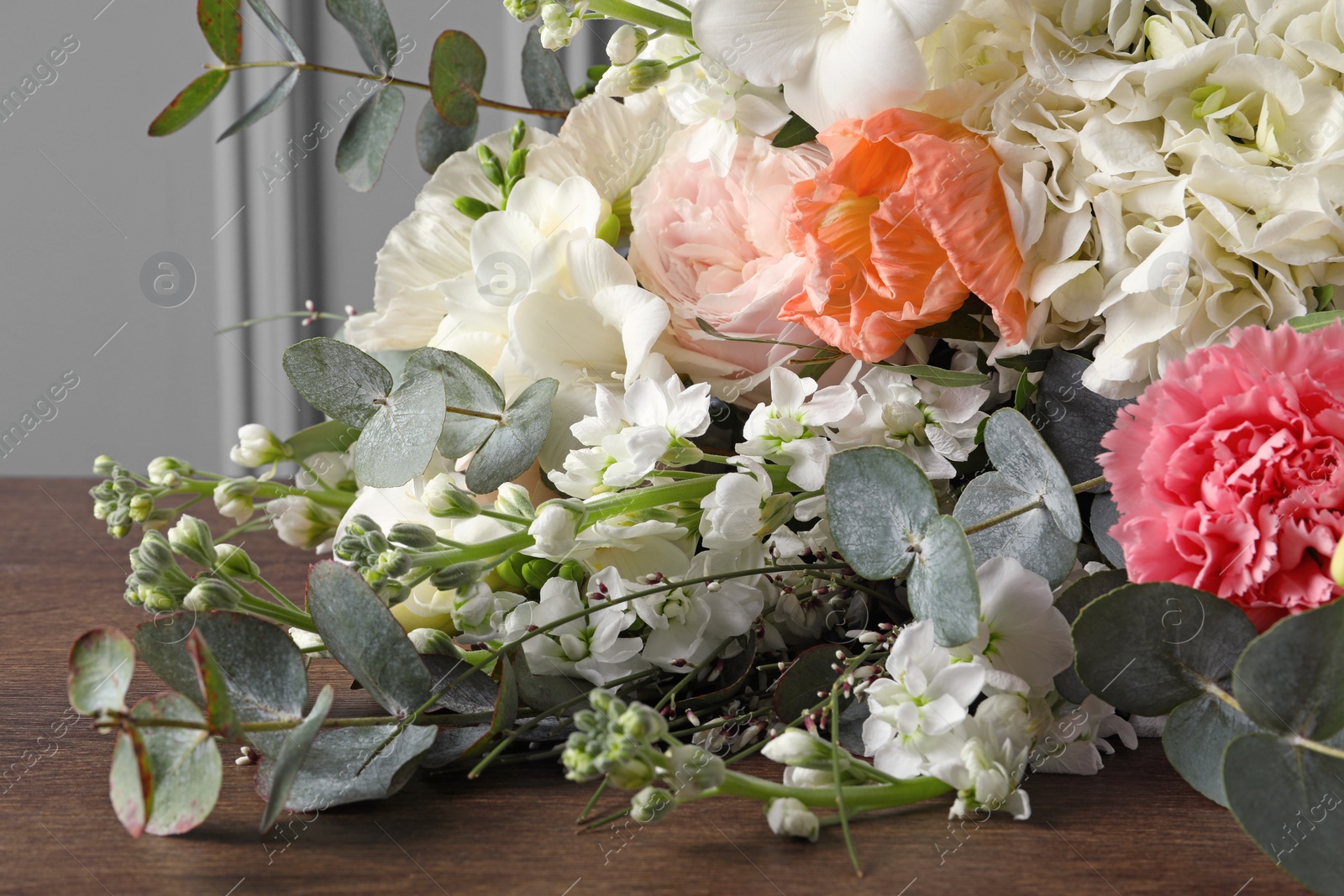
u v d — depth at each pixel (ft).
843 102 1.50
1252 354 1.21
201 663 1.12
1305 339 1.20
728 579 1.53
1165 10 1.44
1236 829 1.24
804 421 1.50
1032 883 1.12
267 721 1.28
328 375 1.56
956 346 1.65
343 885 1.14
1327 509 1.12
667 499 1.51
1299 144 1.39
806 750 1.21
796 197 1.58
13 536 3.05
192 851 1.21
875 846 1.21
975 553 1.41
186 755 1.19
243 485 1.79
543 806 1.32
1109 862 1.17
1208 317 1.42
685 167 1.81
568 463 1.50
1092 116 1.43
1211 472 1.17
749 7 1.54
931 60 1.53
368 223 4.99
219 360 5.01
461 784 1.38
